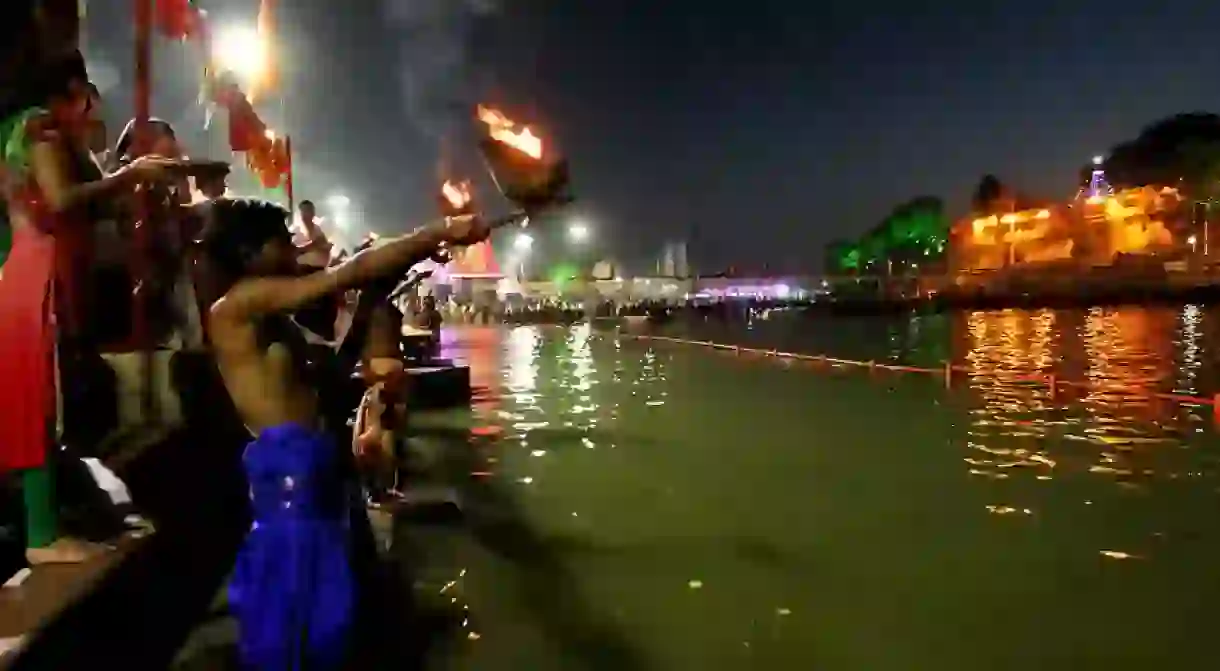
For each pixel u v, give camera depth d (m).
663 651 5.09
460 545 6.98
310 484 3.53
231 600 3.54
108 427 6.46
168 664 4.47
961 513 8.04
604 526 7.57
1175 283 68.62
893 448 11.27
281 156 14.36
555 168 3.38
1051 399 16.00
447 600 5.79
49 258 4.33
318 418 3.71
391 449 7.81
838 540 7.18
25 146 4.35
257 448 3.53
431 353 19.17
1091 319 47.69
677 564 6.61
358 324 4.29
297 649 3.45
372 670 4.46
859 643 5.19
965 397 16.33
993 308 65.06
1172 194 83.75
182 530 6.21
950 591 6.07
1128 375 20.03
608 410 14.80
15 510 4.71
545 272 71.31
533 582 6.14
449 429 12.77
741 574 6.38
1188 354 25.59
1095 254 86.50
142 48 7.18
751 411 14.61
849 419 13.74
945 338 34.59
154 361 7.16
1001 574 6.41
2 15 4.61
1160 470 9.84
